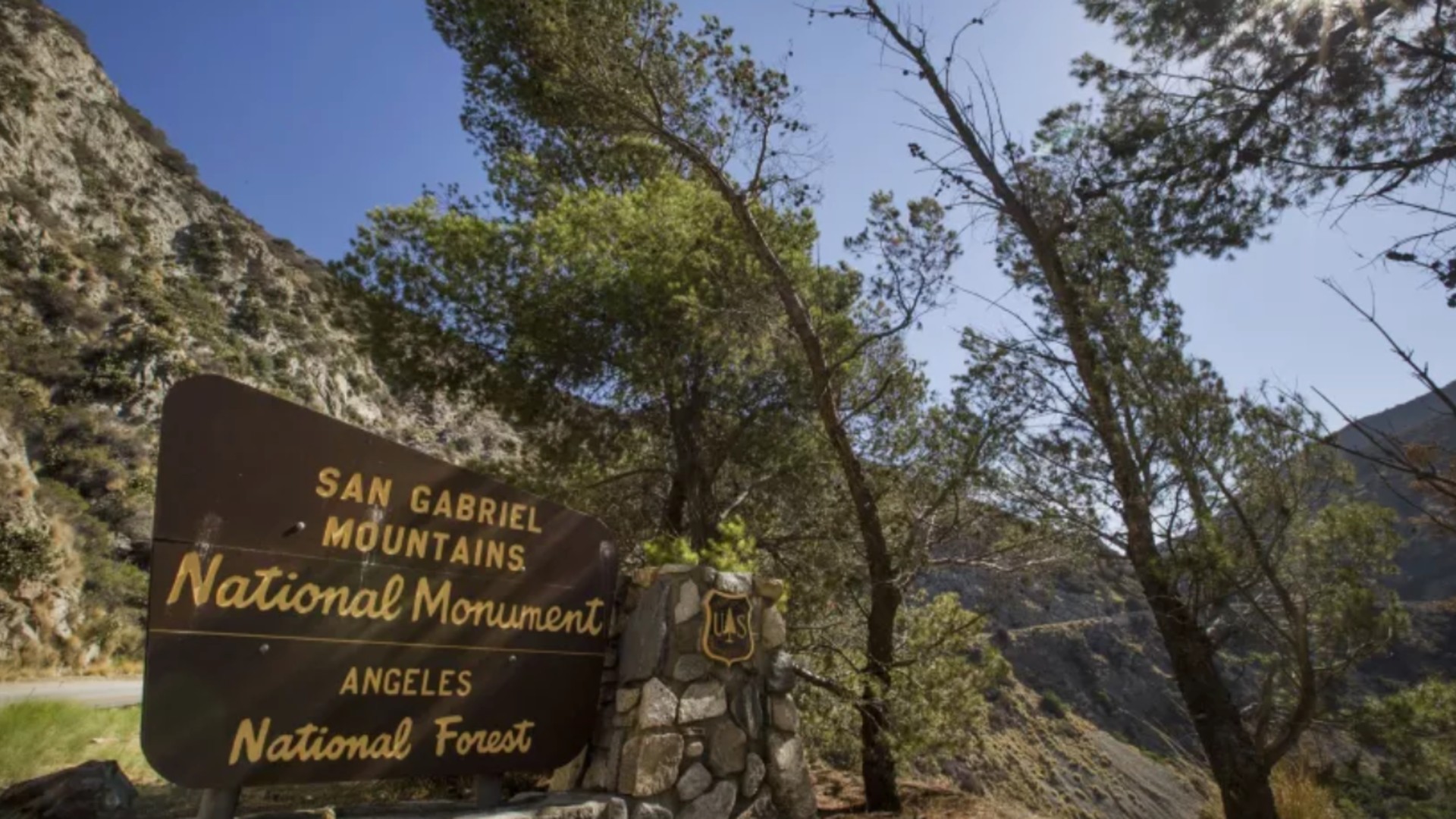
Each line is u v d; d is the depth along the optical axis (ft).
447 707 13.48
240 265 252.42
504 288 30.89
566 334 31.37
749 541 20.26
